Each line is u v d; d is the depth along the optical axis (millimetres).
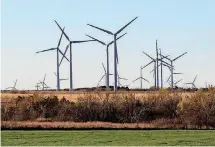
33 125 74188
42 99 94438
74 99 103250
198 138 61781
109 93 95500
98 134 65312
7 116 89188
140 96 96062
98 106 92125
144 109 91750
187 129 75812
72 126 74625
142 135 64625
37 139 60156
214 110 83812
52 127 72875
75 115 91312
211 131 70312
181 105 86562
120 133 66562
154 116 91625
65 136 62875
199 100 85750
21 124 75062
